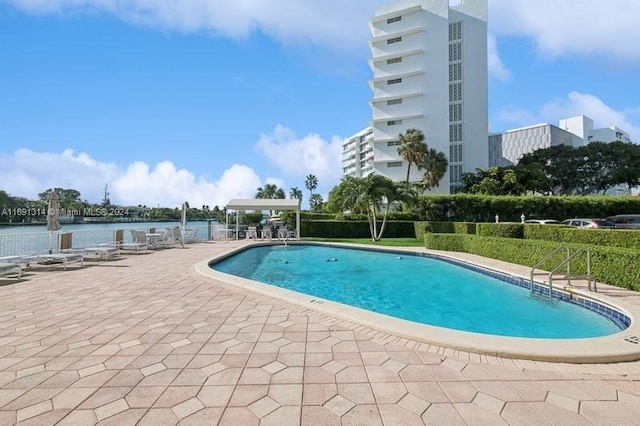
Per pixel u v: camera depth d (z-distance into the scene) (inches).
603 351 138.8
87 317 200.1
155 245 672.4
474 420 94.5
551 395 109.3
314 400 105.7
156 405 102.7
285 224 1045.2
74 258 410.3
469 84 1829.5
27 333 171.0
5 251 426.6
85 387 114.3
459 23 1843.0
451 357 140.6
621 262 281.0
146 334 169.3
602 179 1766.7
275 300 243.0
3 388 113.7
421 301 327.9
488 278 410.3
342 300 335.9
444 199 1092.5
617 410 100.3
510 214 1084.5
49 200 474.9
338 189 862.5
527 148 2731.3
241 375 123.3
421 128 1790.1
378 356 141.5
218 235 929.5
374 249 671.8
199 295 259.4
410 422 93.5
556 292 292.8
